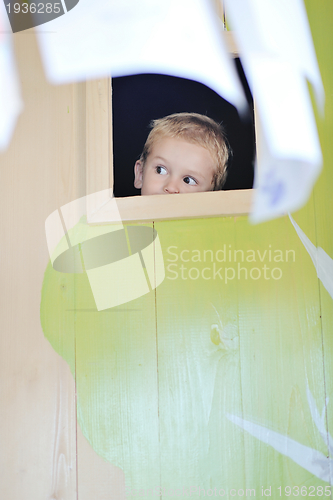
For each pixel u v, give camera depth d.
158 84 0.90
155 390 0.78
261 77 0.85
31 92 0.92
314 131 0.82
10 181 0.89
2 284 0.86
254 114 0.84
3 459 0.80
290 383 0.76
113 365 0.80
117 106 0.90
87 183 0.85
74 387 0.81
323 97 0.83
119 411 0.79
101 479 0.77
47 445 0.80
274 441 0.74
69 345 0.82
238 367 0.77
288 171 0.81
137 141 0.90
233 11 0.87
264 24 0.86
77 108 0.90
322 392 0.75
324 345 0.76
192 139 0.90
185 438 0.76
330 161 0.81
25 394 0.82
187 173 0.90
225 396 0.77
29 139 0.90
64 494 0.78
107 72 0.89
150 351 0.80
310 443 0.74
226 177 0.88
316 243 0.79
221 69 0.87
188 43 0.88
